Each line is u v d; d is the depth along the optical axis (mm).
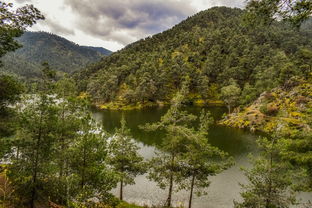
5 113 11797
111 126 58281
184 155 16906
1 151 12117
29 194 13117
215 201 21672
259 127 53688
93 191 13188
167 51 158750
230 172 28328
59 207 13734
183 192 23141
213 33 163375
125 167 20594
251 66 121062
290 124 37625
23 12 10211
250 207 14859
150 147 39125
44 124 12734
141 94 100938
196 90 117438
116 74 125812
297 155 13000
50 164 13742
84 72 159500
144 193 22828
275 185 14211
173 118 17531
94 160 13477
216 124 61938
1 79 11172
